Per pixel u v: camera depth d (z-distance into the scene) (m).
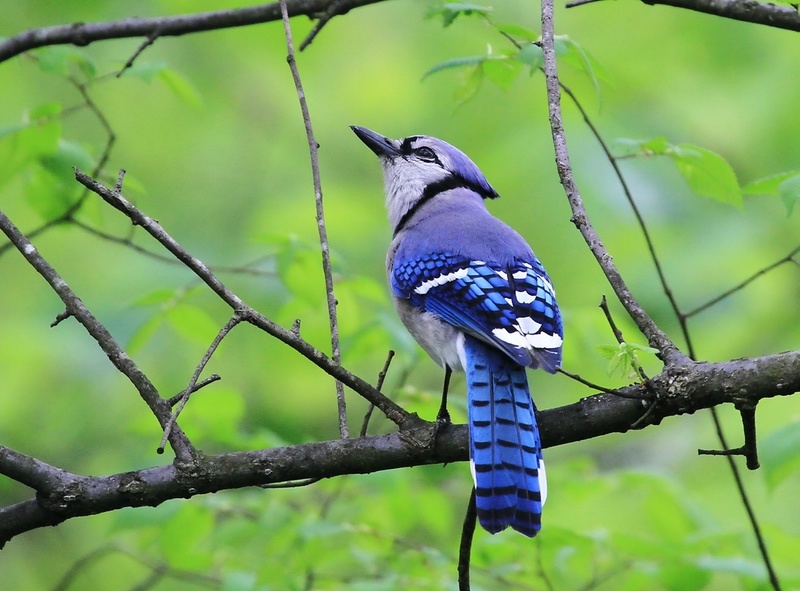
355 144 15.42
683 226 14.00
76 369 13.83
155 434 9.23
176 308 9.43
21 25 13.81
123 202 5.93
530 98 14.31
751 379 5.53
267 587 8.23
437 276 7.50
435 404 8.84
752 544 8.59
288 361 13.73
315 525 8.41
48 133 9.12
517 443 6.07
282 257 9.28
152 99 15.34
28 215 14.49
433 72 7.76
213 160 15.61
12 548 13.91
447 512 9.73
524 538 8.48
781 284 13.98
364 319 10.38
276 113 15.73
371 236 14.57
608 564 8.60
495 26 7.91
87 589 13.55
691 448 13.81
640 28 13.84
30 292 14.37
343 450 6.09
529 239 13.76
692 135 14.00
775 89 13.66
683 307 13.66
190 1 13.52
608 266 6.17
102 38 9.10
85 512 6.05
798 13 7.32
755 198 14.22
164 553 8.88
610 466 13.94
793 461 7.72
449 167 9.42
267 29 14.12
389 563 8.86
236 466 6.03
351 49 15.14
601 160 13.60
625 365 5.54
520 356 6.39
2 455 5.98
